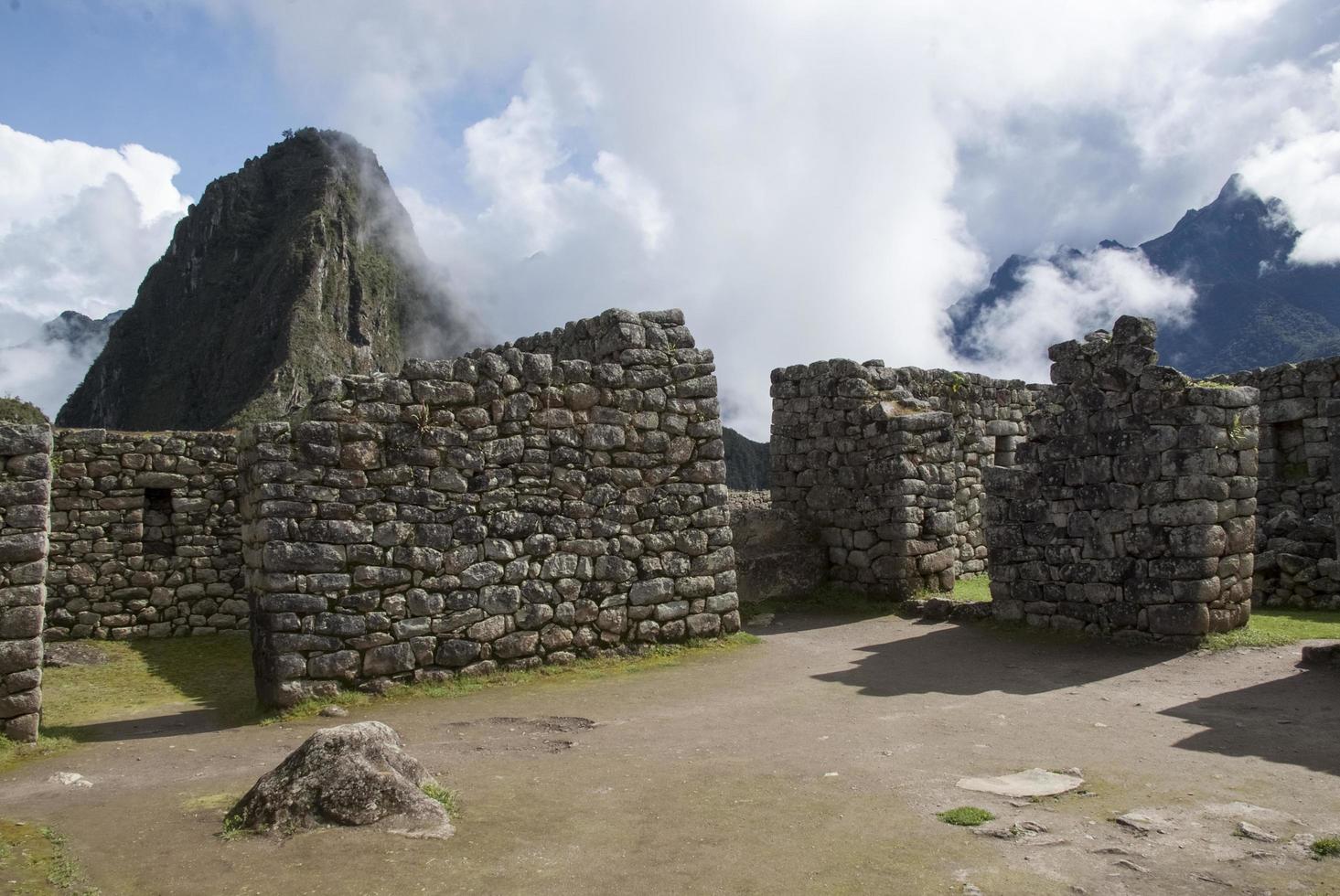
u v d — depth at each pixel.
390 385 11.77
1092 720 9.05
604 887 5.26
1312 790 6.74
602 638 12.91
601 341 14.16
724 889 5.24
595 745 8.60
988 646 13.16
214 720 11.05
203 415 116.56
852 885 5.27
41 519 9.88
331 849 5.72
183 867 5.54
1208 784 6.91
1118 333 13.07
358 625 11.23
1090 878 5.31
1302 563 14.77
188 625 17.77
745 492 23.23
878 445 17.89
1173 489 12.26
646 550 13.36
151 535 17.80
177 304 137.62
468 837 5.99
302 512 11.12
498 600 12.14
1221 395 12.22
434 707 10.74
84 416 132.38
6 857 5.77
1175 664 11.35
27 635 9.70
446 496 11.95
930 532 17.72
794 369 19.72
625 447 13.35
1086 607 13.17
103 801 7.27
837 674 11.81
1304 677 10.25
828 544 18.77
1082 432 13.36
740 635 14.12
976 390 20.97
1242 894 5.08
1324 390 19.39
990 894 5.12
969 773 7.38
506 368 12.56
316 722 10.28
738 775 7.41
